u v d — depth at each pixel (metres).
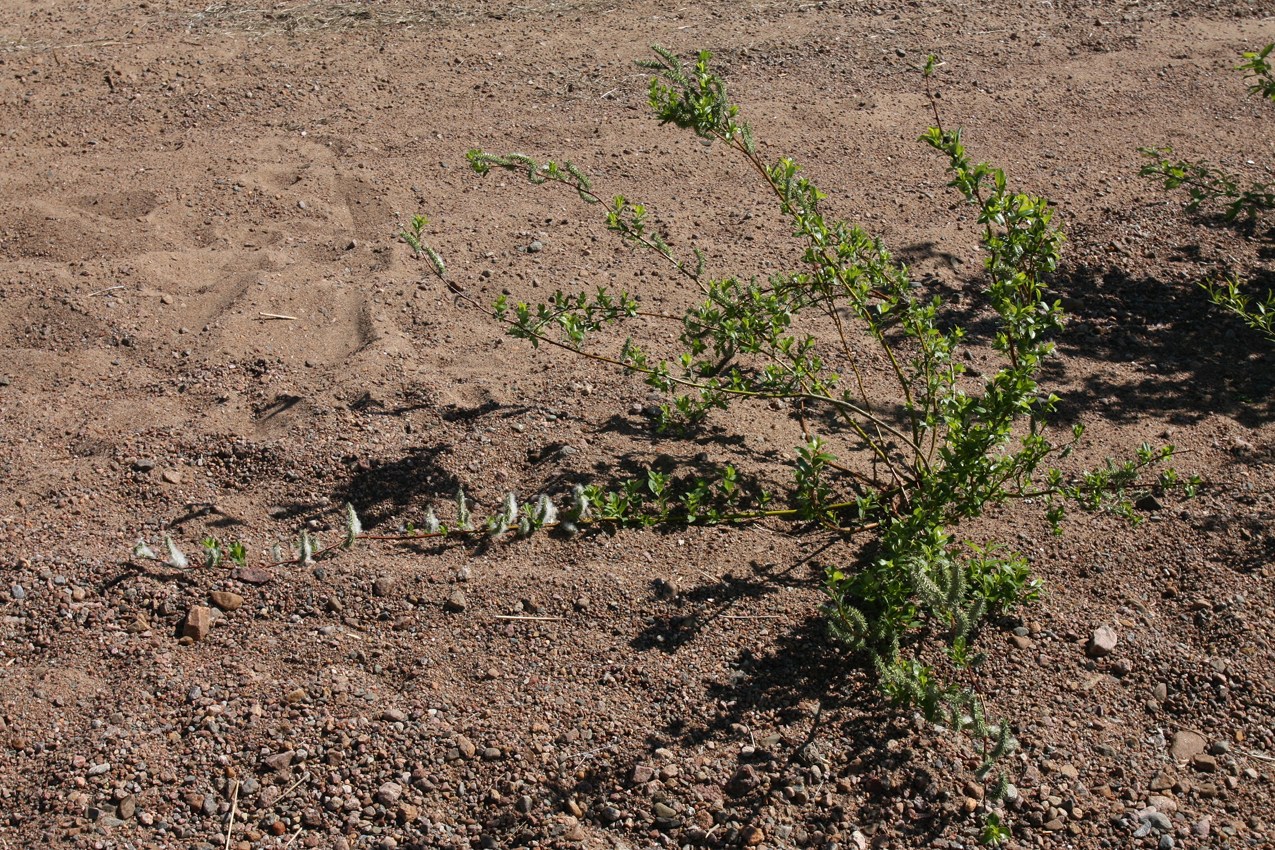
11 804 3.21
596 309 4.32
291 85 6.66
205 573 3.81
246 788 3.25
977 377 4.67
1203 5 7.59
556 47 7.09
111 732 3.37
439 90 6.65
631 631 3.68
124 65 6.76
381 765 3.31
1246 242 5.45
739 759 3.33
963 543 3.90
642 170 5.96
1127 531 3.97
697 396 4.56
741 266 5.25
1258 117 6.32
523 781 3.29
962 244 5.43
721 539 3.98
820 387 4.08
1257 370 4.74
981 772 3.00
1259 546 3.90
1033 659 3.59
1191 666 3.56
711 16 7.47
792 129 6.27
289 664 3.57
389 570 3.84
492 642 3.65
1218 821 3.19
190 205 5.63
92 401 4.52
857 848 3.13
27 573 3.79
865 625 3.35
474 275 5.21
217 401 4.51
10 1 7.72
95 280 5.11
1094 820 3.20
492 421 4.42
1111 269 5.32
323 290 5.10
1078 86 6.66
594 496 3.80
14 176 5.79
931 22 7.38
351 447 4.29
